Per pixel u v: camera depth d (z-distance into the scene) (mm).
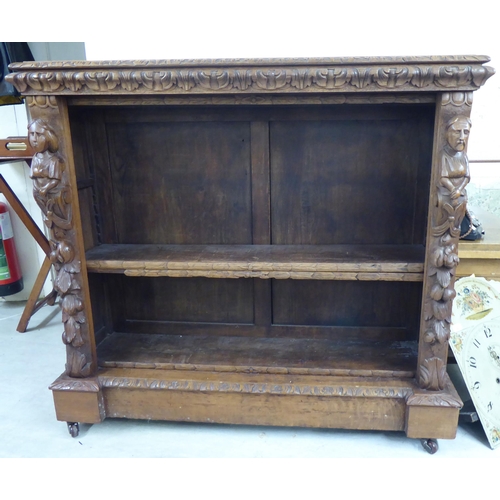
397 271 1307
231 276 1365
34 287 2213
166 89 1180
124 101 1253
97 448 1418
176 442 1441
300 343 1624
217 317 1703
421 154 1460
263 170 1518
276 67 1143
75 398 1424
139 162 1575
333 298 1636
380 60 1113
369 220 1537
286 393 1374
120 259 1422
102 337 1665
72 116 1446
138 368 1489
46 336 2201
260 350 1575
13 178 2496
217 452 1393
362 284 1609
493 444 1374
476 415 1410
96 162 1579
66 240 1325
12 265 2449
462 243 1569
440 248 1228
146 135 1551
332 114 1446
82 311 1389
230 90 1168
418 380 1361
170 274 1382
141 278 1694
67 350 1426
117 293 1717
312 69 1131
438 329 1291
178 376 1439
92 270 1402
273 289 1653
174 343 1640
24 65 1193
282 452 1388
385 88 1137
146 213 1609
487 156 2146
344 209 1538
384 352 1544
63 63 1182
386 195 1512
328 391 1363
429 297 1280
